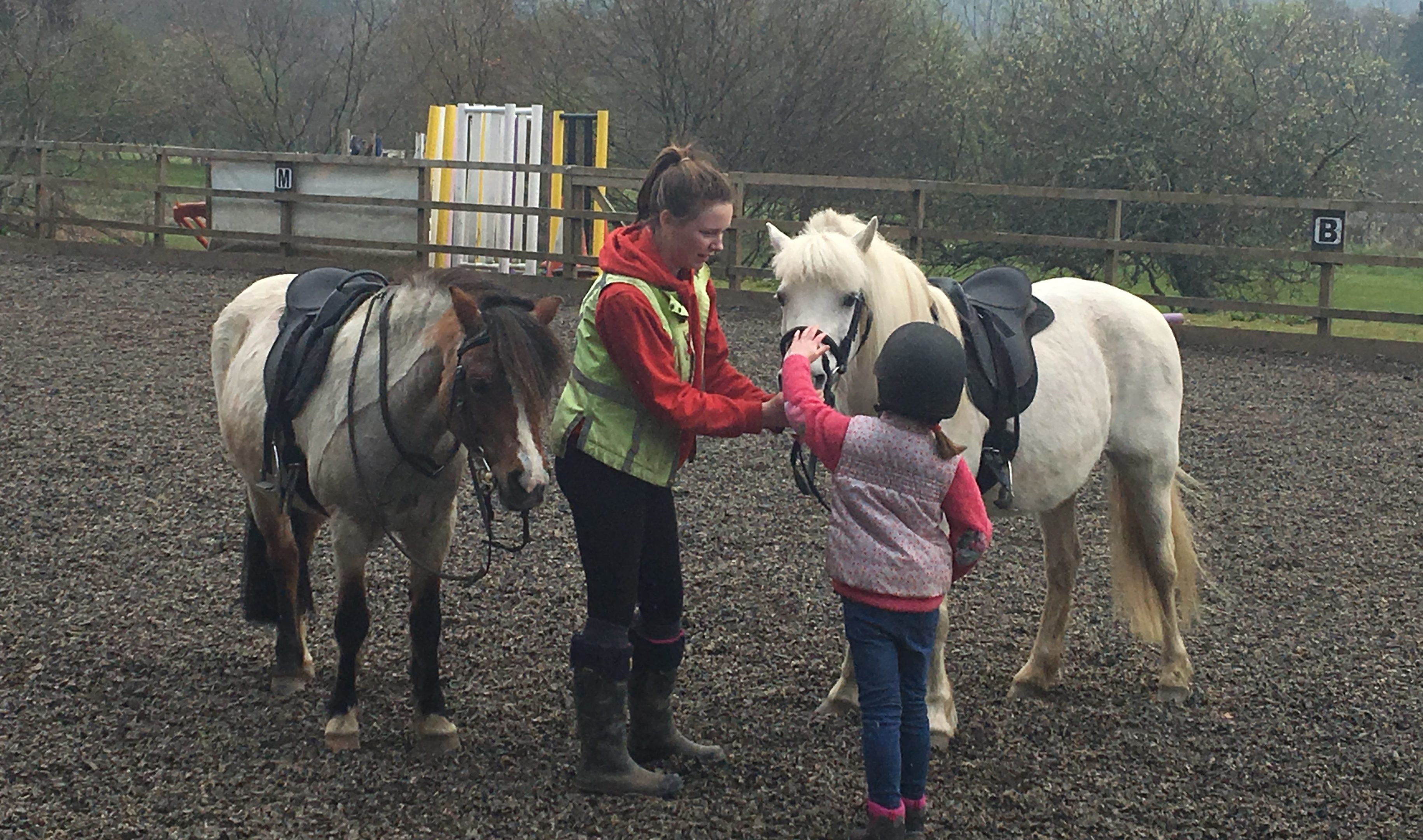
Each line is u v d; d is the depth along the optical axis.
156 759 3.50
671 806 3.29
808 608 4.86
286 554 4.05
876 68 17.33
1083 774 3.59
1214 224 14.67
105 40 19.00
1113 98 15.36
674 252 3.13
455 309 3.12
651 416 3.21
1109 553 5.59
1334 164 14.93
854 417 3.24
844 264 3.30
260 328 4.14
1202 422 8.20
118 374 8.47
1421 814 3.39
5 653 4.20
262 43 19.77
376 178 13.77
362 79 20.78
